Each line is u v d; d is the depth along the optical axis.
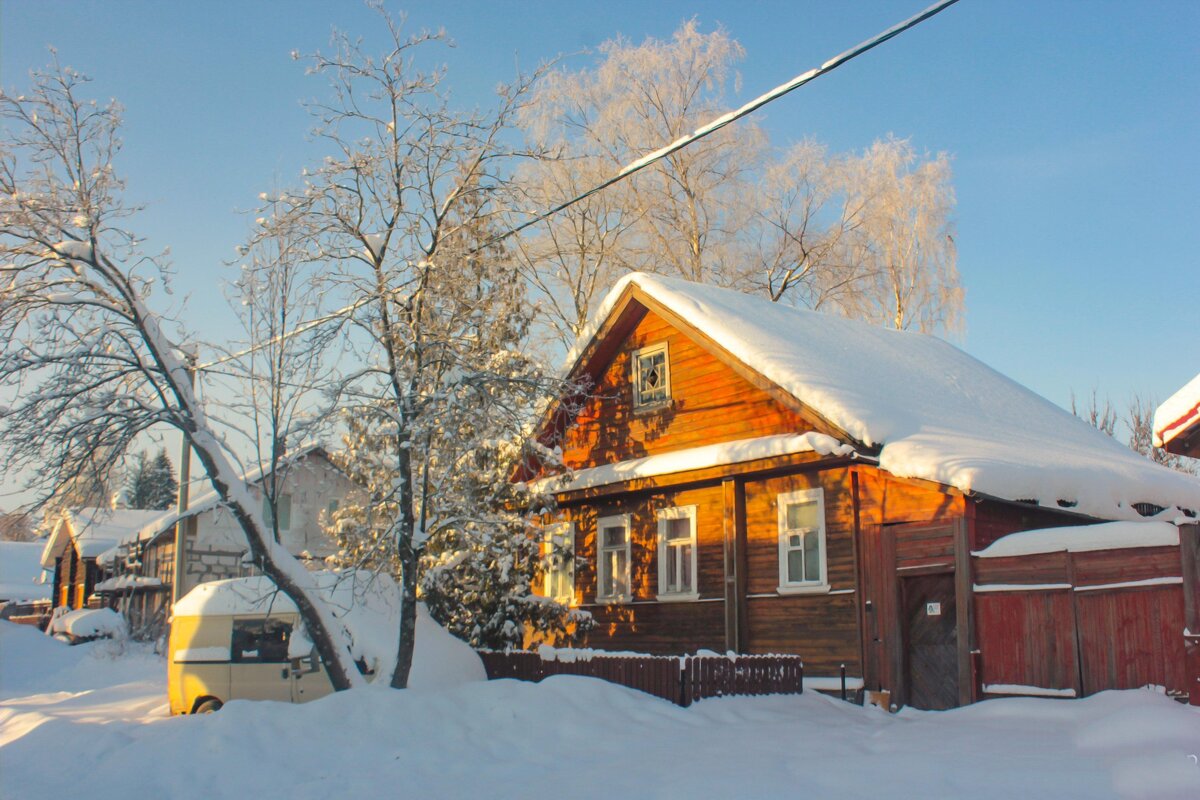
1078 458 18.83
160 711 16.28
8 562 69.75
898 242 33.44
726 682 14.35
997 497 14.68
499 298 17.16
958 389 21.98
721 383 19.34
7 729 14.56
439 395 14.57
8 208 13.38
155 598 36.28
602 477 20.59
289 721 11.40
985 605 14.22
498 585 18.00
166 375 13.64
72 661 29.16
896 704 15.27
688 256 32.78
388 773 10.42
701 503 19.56
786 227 33.56
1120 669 12.55
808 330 21.42
